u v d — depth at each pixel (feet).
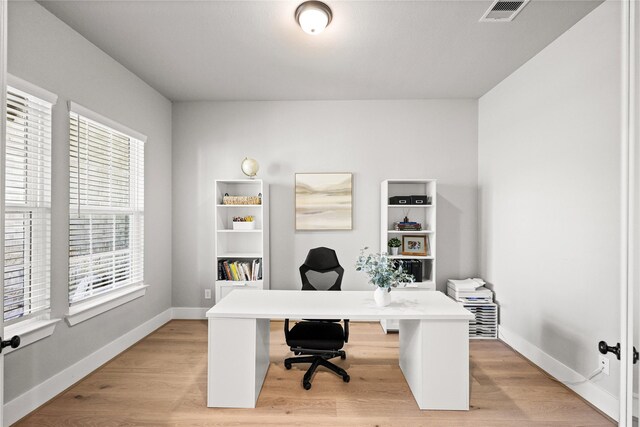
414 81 11.41
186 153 13.41
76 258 8.48
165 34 8.46
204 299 13.43
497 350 10.50
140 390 7.96
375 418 6.92
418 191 13.23
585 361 7.67
